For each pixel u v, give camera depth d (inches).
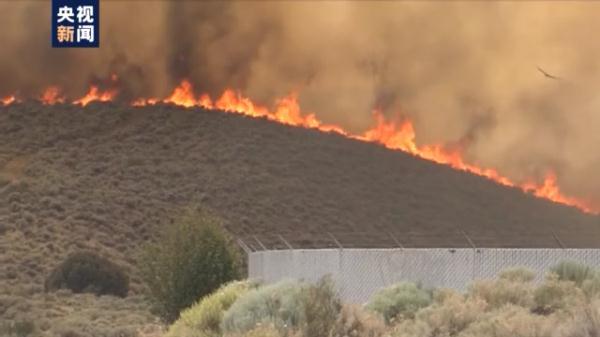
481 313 2866.6
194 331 3218.5
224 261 5821.9
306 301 2854.3
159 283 5831.7
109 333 5442.9
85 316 6565.0
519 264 4065.0
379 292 3725.4
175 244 5866.1
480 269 4175.7
